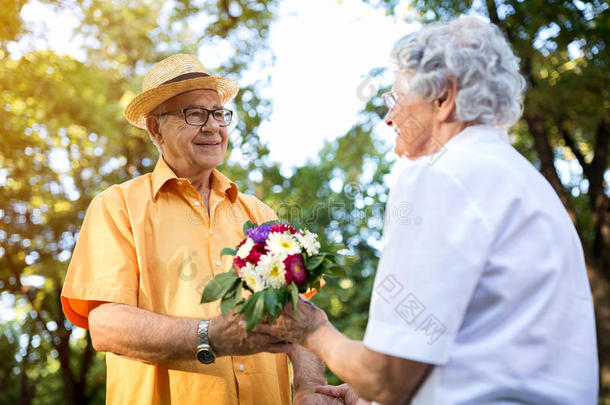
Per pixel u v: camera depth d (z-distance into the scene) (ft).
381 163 31.65
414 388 4.94
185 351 6.58
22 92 30.09
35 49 29.89
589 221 41.42
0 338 49.49
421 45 5.53
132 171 36.09
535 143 31.09
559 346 4.85
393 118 5.76
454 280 4.65
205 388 7.21
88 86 32.83
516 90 5.55
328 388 7.68
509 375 4.70
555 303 4.86
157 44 36.83
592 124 32.30
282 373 8.21
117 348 6.90
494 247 4.83
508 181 4.99
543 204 5.10
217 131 8.19
